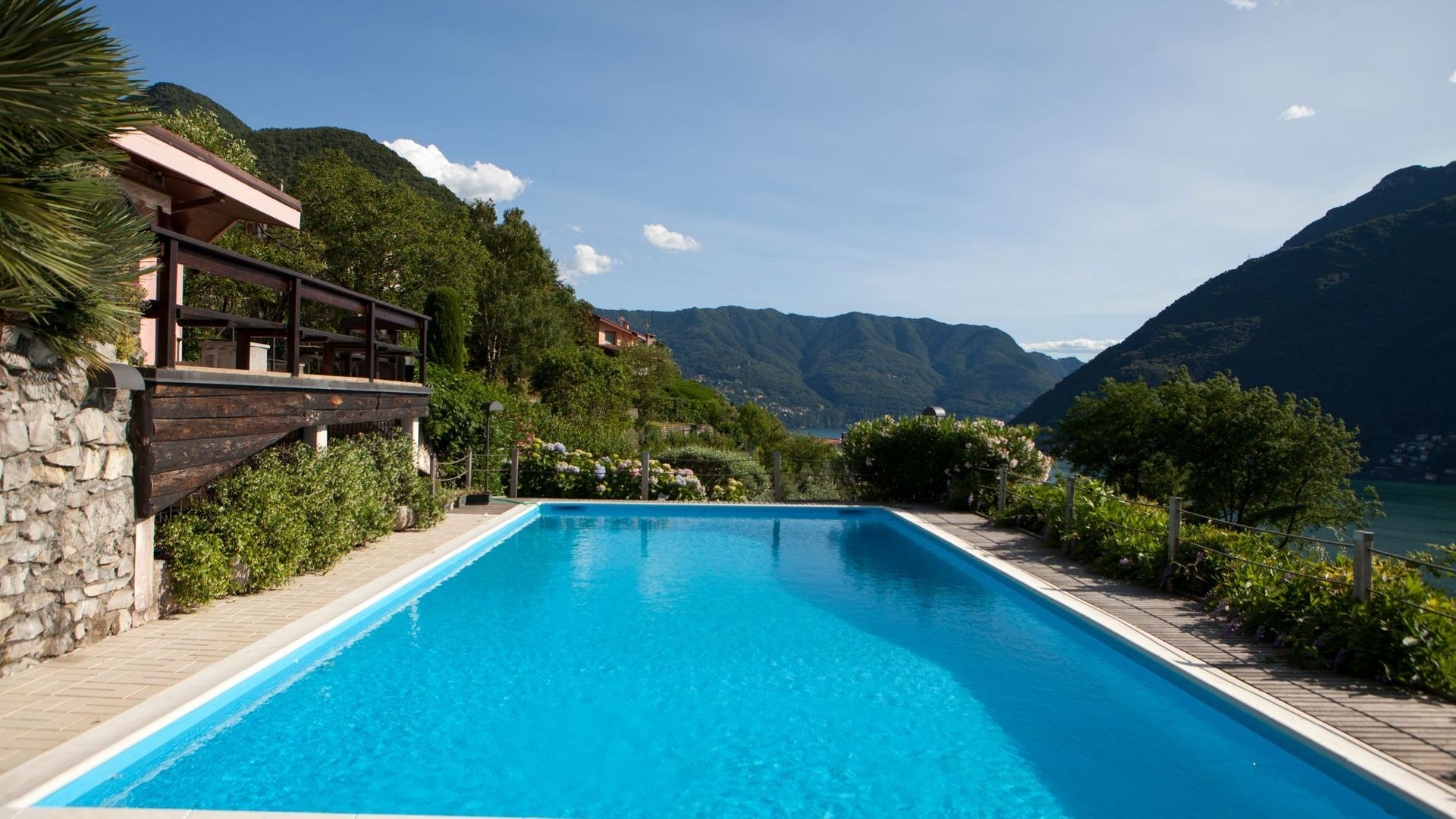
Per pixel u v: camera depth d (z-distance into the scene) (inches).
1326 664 201.6
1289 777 162.4
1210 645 225.5
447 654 237.8
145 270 197.3
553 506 536.4
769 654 243.0
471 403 544.1
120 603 211.2
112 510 205.6
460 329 786.8
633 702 201.8
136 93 175.6
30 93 152.9
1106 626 245.1
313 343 392.8
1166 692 209.3
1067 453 827.4
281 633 218.4
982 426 557.3
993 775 163.6
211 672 184.9
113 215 189.3
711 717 192.7
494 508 501.4
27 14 156.3
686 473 592.4
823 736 183.0
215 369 235.9
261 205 321.7
